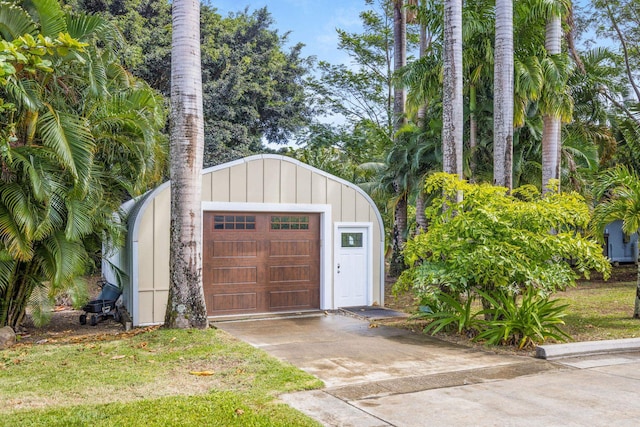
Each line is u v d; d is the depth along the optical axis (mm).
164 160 11523
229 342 7715
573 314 10750
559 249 7836
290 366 6367
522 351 7410
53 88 8523
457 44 11086
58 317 11492
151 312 9859
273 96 27234
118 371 6160
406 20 19703
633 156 19297
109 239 10008
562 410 4832
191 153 8641
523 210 8039
